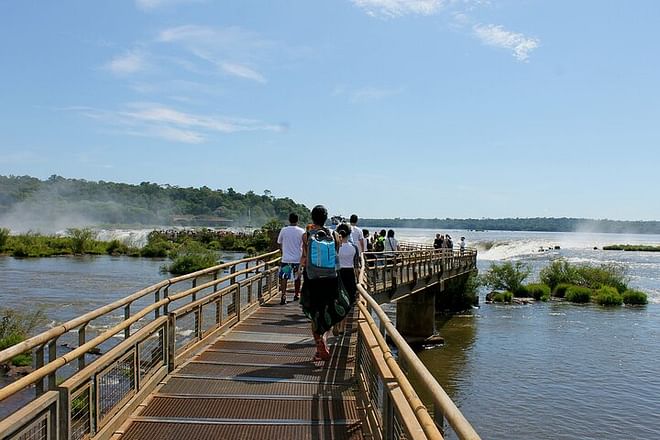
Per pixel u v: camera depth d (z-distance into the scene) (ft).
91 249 221.66
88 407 15.58
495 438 45.70
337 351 27.96
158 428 17.62
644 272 190.60
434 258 86.48
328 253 24.71
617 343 80.64
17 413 12.16
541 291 130.41
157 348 22.40
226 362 25.49
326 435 17.20
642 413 51.75
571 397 56.13
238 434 17.20
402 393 12.28
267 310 41.09
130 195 607.37
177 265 151.12
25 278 127.54
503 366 67.92
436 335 82.84
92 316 16.15
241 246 246.47
